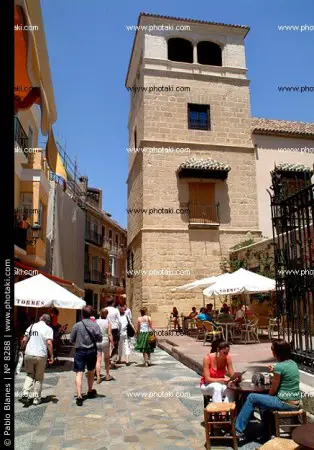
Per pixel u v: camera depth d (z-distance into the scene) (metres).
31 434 5.52
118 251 48.66
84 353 7.52
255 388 5.28
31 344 7.31
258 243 18.25
